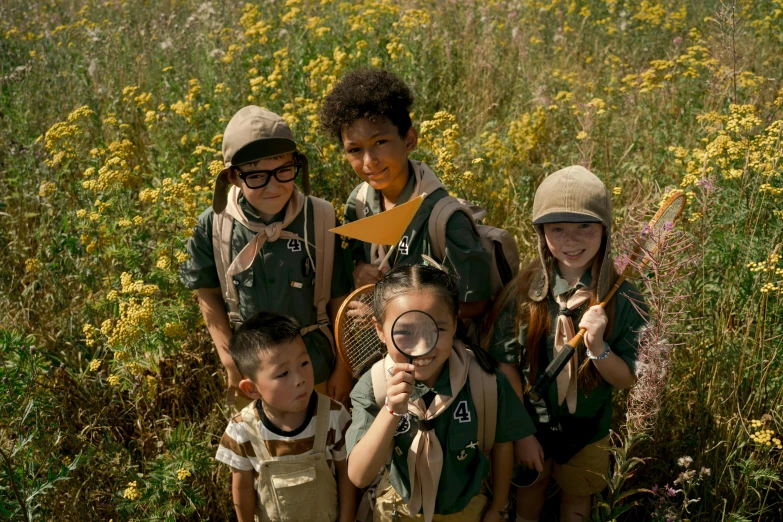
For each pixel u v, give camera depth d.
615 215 4.35
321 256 3.10
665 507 2.79
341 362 3.24
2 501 2.68
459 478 2.52
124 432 3.63
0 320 4.07
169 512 2.89
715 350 3.25
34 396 3.18
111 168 4.28
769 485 2.87
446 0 7.97
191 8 9.47
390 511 2.60
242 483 2.80
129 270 3.79
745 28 7.18
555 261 2.75
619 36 7.94
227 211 3.08
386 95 2.90
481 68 6.88
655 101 5.73
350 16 7.30
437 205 2.96
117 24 8.71
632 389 2.55
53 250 4.16
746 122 3.97
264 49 6.38
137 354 3.31
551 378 2.54
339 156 4.53
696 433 3.17
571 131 5.68
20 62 7.23
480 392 2.47
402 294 2.31
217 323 3.29
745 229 3.57
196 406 3.68
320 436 2.73
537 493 3.09
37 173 4.92
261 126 2.83
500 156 4.85
